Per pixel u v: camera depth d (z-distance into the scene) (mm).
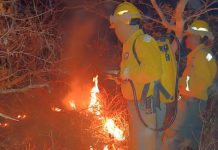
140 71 4637
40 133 6457
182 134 5695
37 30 7320
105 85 8539
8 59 6520
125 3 4863
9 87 6898
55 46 8383
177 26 5070
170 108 4840
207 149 5977
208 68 5594
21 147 6215
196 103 5660
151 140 4895
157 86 4715
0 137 6375
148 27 8016
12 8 6395
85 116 6816
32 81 7445
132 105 4914
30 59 7320
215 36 7707
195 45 5609
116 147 6250
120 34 4840
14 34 6262
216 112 6387
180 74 5566
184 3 5008
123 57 4820
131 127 5000
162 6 7465
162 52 4750
